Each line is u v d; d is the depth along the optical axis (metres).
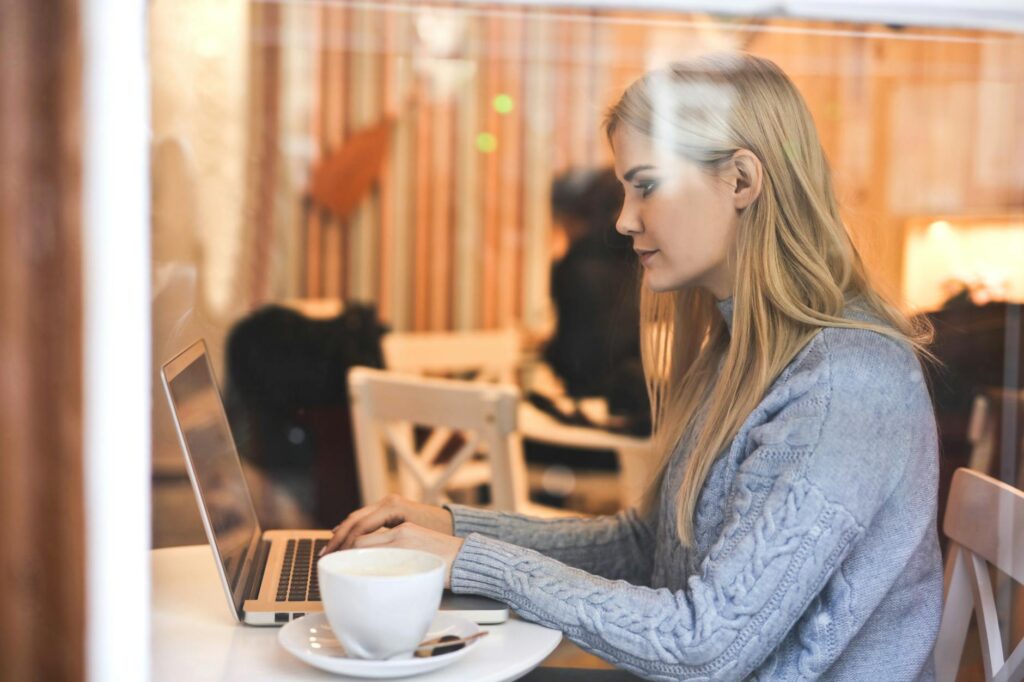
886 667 0.96
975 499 1.14
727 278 1.06
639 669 0.89
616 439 2.70
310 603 0.93
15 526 0.66
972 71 1.25
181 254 1.04
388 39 4.30
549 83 4.42
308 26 4.09
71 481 0.67
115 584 0.68
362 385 2.32
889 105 2.13
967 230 1.38
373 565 0.81
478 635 0.84
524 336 3.77
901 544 0.92
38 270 0.66
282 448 2.17
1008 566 1.09
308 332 2.54
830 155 1.16
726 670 0.87
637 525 1.19
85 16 0.65
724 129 1.02
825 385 0.93
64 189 0.66
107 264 0.66
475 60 4.36
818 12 0.86
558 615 0.91
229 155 4.04
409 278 4.60
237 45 3.95
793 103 1.03
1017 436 1.18
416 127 4.43
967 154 1.41
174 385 0.89
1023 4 0.86
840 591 0.91
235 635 0.87
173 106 1.08
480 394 2.26
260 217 4.14
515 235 4.71
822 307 1.00
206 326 1.16
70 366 0.66
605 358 2.99
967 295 1.27
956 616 1.13
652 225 1.05
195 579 0.93
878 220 1.40
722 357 1.13
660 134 1.03
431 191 4.57
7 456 0.66
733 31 1.02
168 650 0.76
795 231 1.01
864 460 0.89
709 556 0.90
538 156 4.50
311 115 4.24
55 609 0.67
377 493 2.27
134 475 0.67
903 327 1.03
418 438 2.65
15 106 0.65
